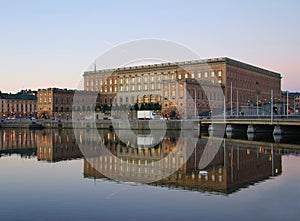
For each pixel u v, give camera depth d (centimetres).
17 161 3509
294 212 1747
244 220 1639
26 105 17925
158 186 2259
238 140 6172
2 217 1684
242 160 3528
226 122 7938
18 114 17500
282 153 4181
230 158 3697
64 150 4597
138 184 2331
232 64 12612
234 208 1805
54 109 14062
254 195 2061
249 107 11888
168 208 1803
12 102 17375
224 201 1928
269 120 6931
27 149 4784
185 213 1730
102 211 1761
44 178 2570
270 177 2605
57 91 14225
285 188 2231
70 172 2811
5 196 2053
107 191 2142
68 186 2292
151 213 1731
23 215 1709
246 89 13625
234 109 11506
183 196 2025
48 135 7862
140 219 1648
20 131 9606
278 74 17000
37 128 11031
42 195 2070
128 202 1911
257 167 3075
